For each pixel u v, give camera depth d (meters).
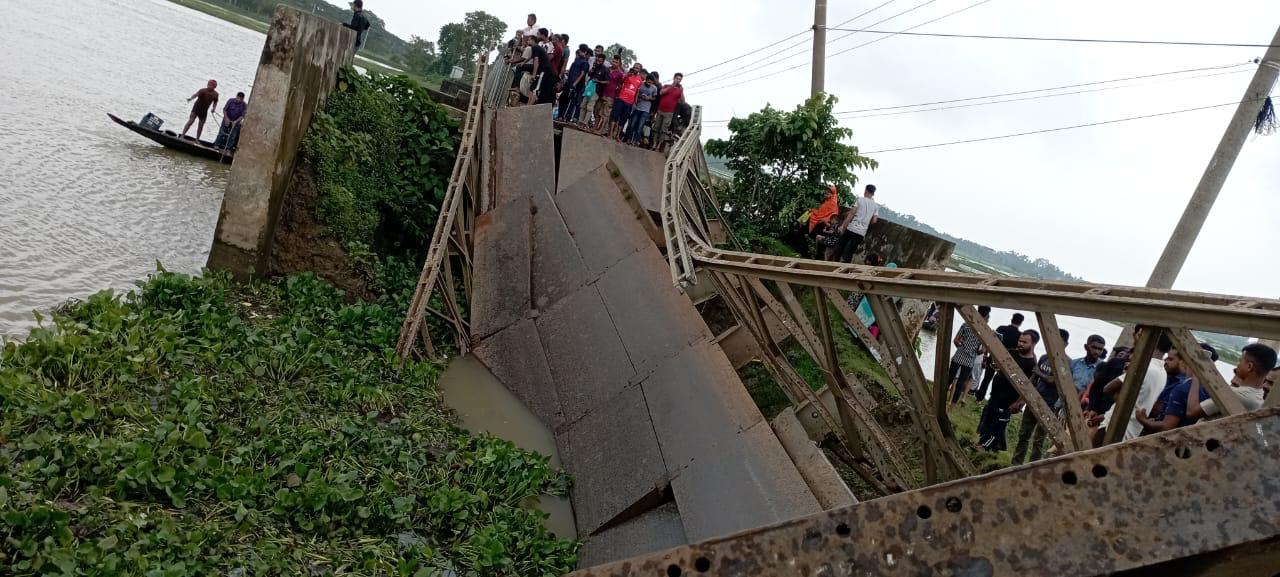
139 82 33.66
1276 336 3.89
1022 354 11.30
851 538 1.97
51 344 7.96
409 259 14.81
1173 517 1.80
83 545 5.43
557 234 13.34
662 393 9.78
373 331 11.74
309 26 12.36
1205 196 12.06
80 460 6.51
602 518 9.06
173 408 7.99
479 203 14.55
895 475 7.85
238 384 9.04
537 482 9.18
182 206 17.47
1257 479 1.78
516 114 15.45
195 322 9.98
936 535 1.92
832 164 18.73
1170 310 4.42
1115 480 1.86
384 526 7.36
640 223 12.56
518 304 12.69
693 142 15.98
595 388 10.72
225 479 6.84
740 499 7.99
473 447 9.69
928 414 6.56
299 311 11.71
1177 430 1.86
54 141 19.22
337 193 13.27
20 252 11.80
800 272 7.75
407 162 14.84
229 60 55.03
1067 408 5.08
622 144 16.38
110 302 9.49
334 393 9.61
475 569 7.27
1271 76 11.53
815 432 8.62
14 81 24.52
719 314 14.53
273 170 12.31
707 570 2.02
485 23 58.97
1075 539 1.83
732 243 16.89
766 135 18.56
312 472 7.46
